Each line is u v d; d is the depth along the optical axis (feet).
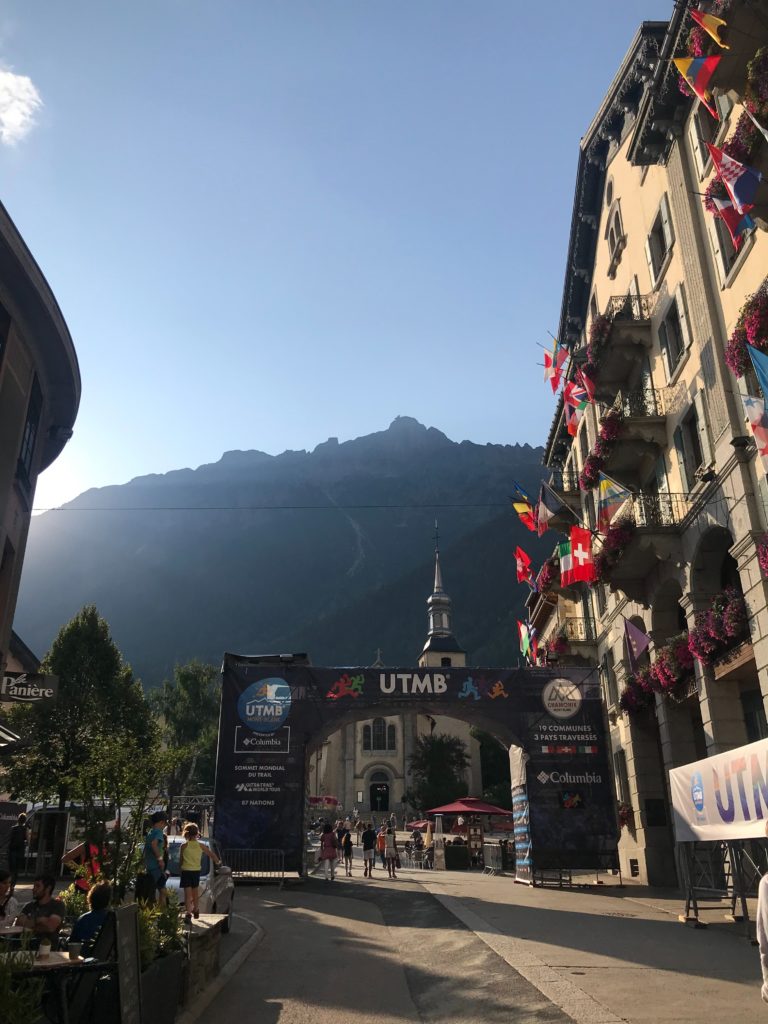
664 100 63.31
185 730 199.41
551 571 107.24
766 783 35.83
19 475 65.77
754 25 46.34
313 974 34.01
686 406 63.72
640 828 78.23
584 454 100.94
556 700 82.28
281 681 81.25
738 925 45.06
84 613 124.98
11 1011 15.19
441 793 273.95
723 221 52.90
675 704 67.67
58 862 70.64
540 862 77.46
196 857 39.73
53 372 69.21
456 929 45.96
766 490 51.11
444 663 346.33
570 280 95.55
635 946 38.78
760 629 50.24
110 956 19.35
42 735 102.94
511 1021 25.23
